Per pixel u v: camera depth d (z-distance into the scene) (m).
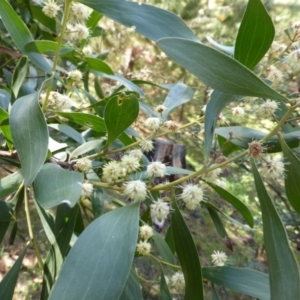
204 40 0.79
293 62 0.16
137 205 0.13
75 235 0.22
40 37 0.43
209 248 0.61
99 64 0.26
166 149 0.52
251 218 0.23
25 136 0.12
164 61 0.89
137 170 0.19
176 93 0.23
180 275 0.19
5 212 0.20
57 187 0.13
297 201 0.16
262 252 0.63
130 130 0.25
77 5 0.19
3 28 0.35
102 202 0.22
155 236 0.21
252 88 0.12
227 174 0.65
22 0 0.33
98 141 0.21
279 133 0.15
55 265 0.18
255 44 0.15
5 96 0.24
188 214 0.67
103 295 0.11
